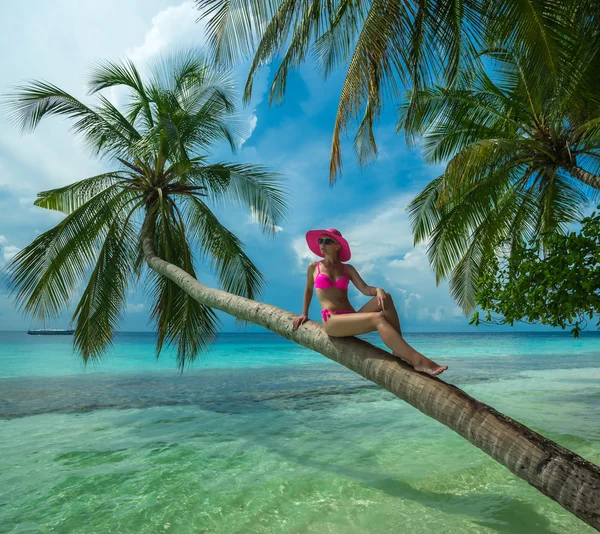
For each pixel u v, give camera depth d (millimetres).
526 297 6766
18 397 11633
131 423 8727
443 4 6172
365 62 6211
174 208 11227
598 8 6832
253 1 6332
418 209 12344
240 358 25031
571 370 17688
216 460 6371
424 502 4832
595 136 8648
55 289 9734
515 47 6555
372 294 3479
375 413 9727
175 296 11344
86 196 10820
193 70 11930
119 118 11141
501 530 4148
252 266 12141
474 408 2812
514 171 10906
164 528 4215
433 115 10938
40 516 4477
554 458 2463
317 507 4699
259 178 11586
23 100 9898
